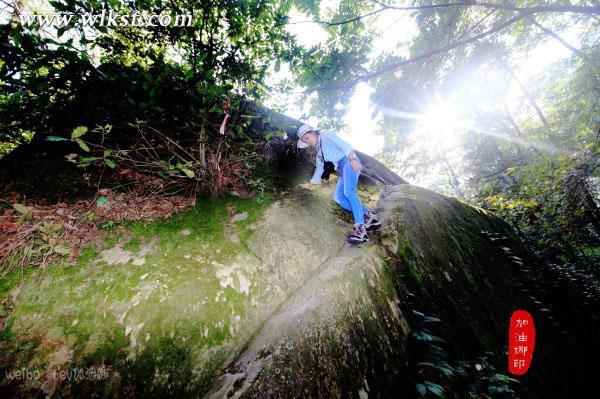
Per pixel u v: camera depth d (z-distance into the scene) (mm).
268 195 4098
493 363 2973
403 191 4988
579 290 6566
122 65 3402
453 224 4844
